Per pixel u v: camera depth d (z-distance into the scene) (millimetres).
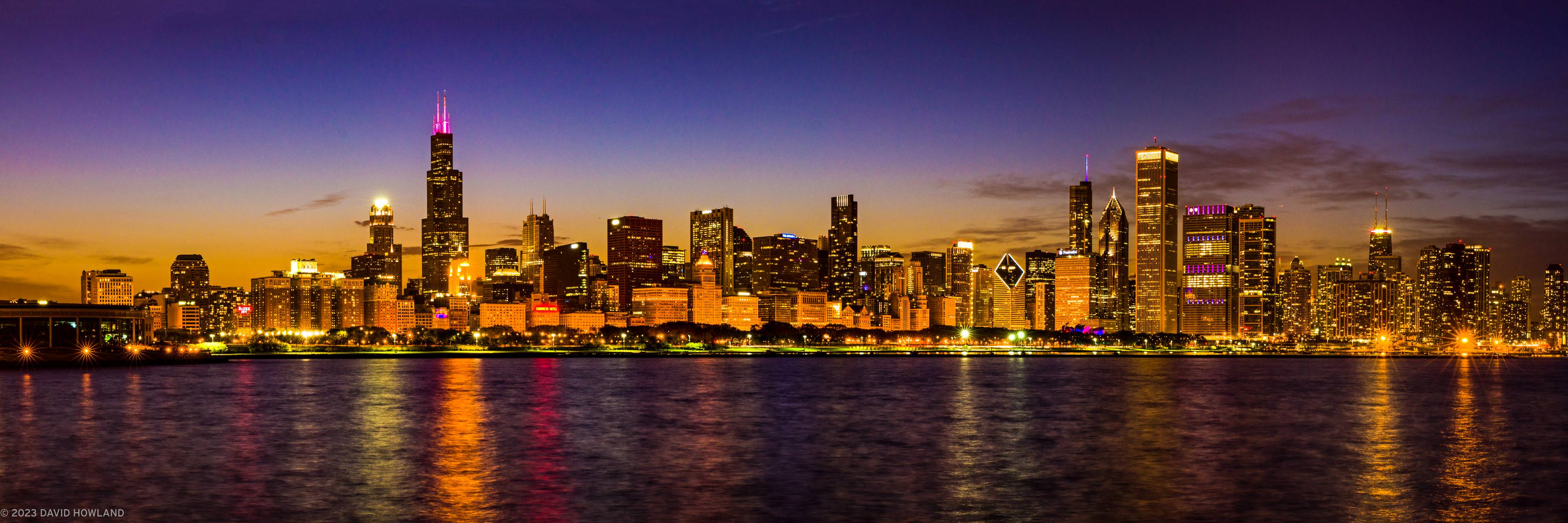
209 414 176625
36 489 101938
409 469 115938
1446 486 106375
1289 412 193250
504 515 91062
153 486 104125
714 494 101188
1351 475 112938
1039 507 94812
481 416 176750
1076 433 153375
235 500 96812
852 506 95500
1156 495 100812
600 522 88625
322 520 88562
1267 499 98625
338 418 170250
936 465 120188
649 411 190375
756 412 187500
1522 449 136750
